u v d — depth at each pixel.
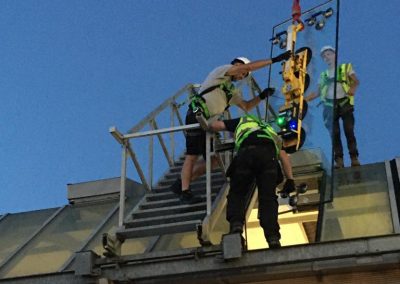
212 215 7.22
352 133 9.52
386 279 6.24
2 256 8.71
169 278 6.59
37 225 9.59
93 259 6.73
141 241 7.93
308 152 8.86
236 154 7.05
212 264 6.46
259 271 6.37
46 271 8.00
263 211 6.65
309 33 9.16
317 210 7.96
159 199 8.26
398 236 6.11
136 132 7.88
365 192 8.15
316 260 6.21
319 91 8.73
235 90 8.30
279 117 8.77
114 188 9.98
